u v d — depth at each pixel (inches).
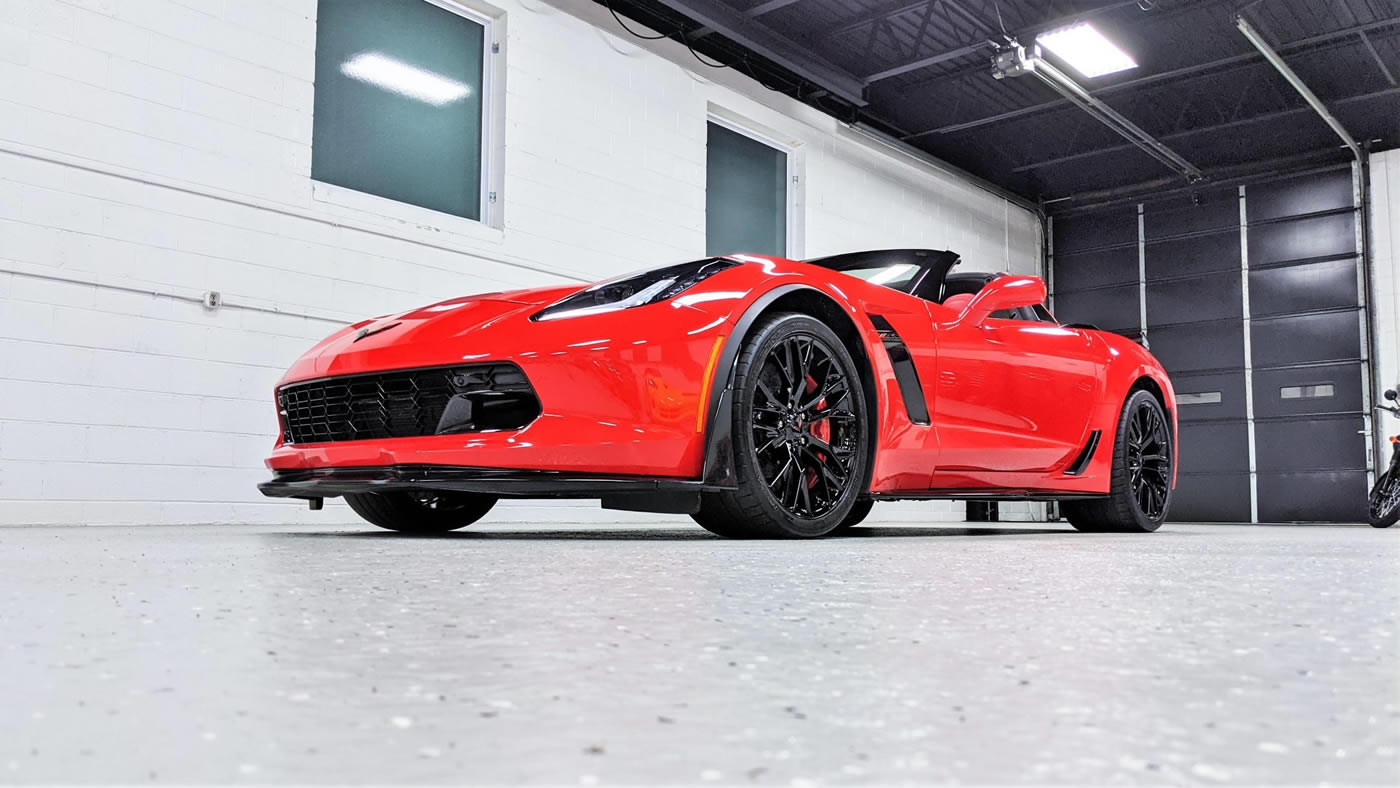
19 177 142.3
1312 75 321.4
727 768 12.3
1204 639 24.7
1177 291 390.6
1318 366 359.9
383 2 193.2
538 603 31.8
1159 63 308.5
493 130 209.9
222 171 163.8
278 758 12.6
